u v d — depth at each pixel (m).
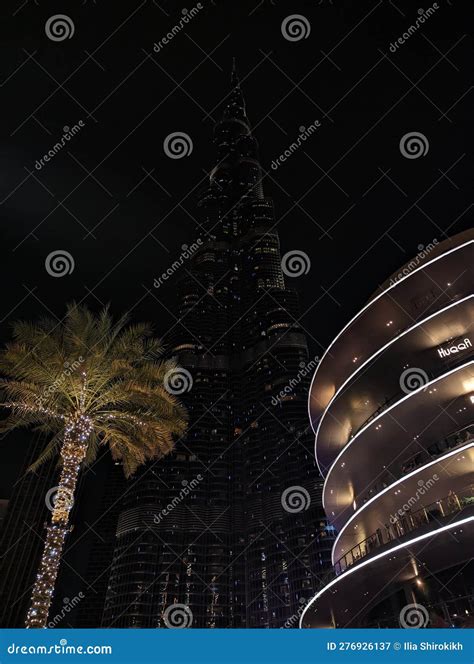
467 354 29.02
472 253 31.20
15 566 167.62
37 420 23.22
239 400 180.88
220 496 155.38
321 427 37.12
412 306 34.03
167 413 23.59
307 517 138.75
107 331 23.97
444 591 24.06
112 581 141.00
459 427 28.11
